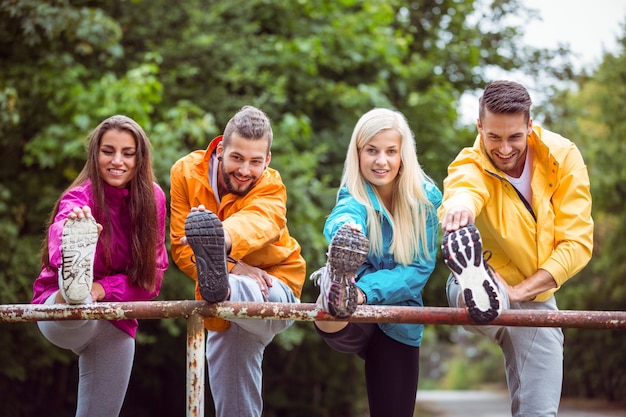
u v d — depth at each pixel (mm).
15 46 9125
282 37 10586
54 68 8961
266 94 9773
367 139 3598
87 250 3062
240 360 3672
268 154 3574
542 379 3545
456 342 13438
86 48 8766
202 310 3104
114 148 3498
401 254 3602
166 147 8383
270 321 3572
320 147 9750
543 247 3570
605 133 15539
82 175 3578
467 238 3016
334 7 10953
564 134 13086
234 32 10484
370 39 10812
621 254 15641
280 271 3758
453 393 30766
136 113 8398
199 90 10016
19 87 8867
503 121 3395
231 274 3475
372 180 3617
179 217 3730
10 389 10859
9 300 8586
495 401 22609
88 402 3600
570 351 18578
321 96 10594
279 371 13328
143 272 3564
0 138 8992
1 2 8250
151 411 12461
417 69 11336
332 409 13961
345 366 13398
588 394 19297
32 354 9695
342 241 2973
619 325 3076
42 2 8344
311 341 11172
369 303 3477
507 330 3619
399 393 3693
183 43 9852
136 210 3543
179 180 3730
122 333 3625
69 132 8523
